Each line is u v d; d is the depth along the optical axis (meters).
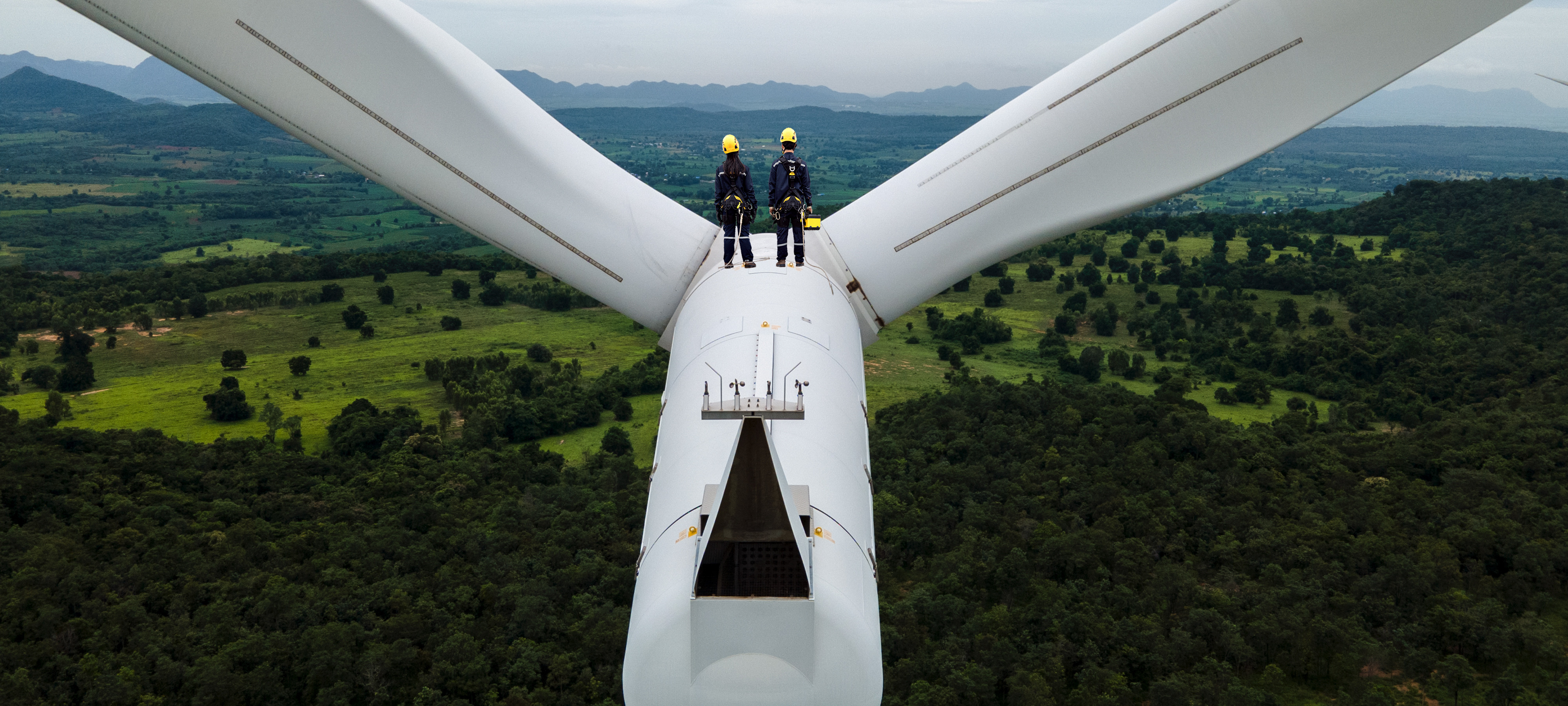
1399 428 111.25
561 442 109.06
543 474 90.31
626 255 10.11
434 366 133.62
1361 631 60.44
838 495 6.75
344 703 53.22
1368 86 9.26
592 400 115.19
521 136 9.80
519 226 10.06
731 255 9.77
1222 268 183.00
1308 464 88.31
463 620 60.88
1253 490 79.56
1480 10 8.80
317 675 54.97
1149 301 172.12
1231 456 87.75
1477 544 70.19
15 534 68.31
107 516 75.00
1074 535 69.12
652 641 5.97
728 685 5.79
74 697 53.94
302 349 150.88
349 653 56.47
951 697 53.59
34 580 62.16
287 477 87.44
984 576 66.75
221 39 9.11
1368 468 89.19
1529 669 59.38
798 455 6.86
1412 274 176.50
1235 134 9.62
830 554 6.22
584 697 55.09
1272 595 64.00
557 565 68.12
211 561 66.94
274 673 55.28
